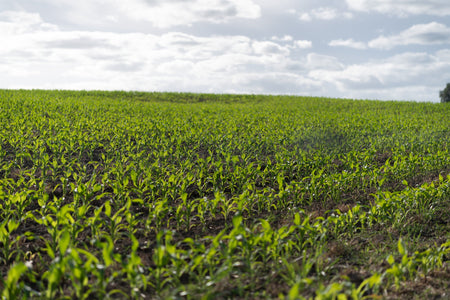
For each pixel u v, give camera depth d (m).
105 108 21.78
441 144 13.38
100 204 7.04
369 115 23.61
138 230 5.88
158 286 4.02
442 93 48.41
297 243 5.49
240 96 40.75
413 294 4.25
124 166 9.73
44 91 34.75
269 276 4.53
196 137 13.26
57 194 7.46
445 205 7.14
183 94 40.12
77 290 3.68
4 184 7.20
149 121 16.88
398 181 9.23
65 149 11.12
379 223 6.36
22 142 10.64
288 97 41.00
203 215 6.70
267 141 12.95
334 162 11.16
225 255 4.38
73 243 5.10
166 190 7.45
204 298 3.64
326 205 7.35
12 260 4.79
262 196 6.89
